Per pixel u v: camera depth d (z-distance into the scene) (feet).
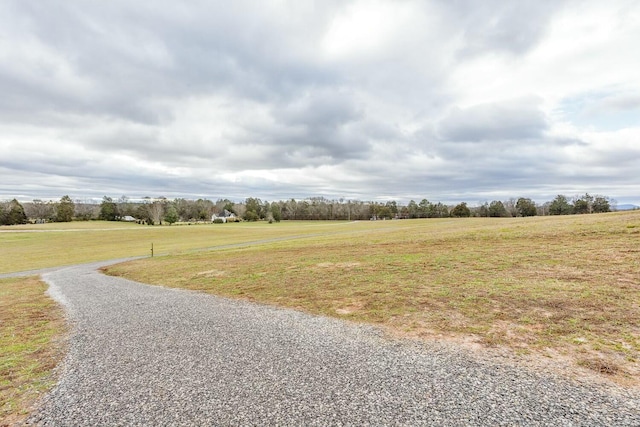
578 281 26.02
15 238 153.48
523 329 17.89
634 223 54.34
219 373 14.52
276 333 19.72
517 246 46.11
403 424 10.30
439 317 20.76
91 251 110.11
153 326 22.34
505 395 11.73
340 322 21.34
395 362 14.90
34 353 17.92
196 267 53.52
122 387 13.55
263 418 10.93
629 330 16.83
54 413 11.76
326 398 12.06
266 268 45.88
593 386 12.09
